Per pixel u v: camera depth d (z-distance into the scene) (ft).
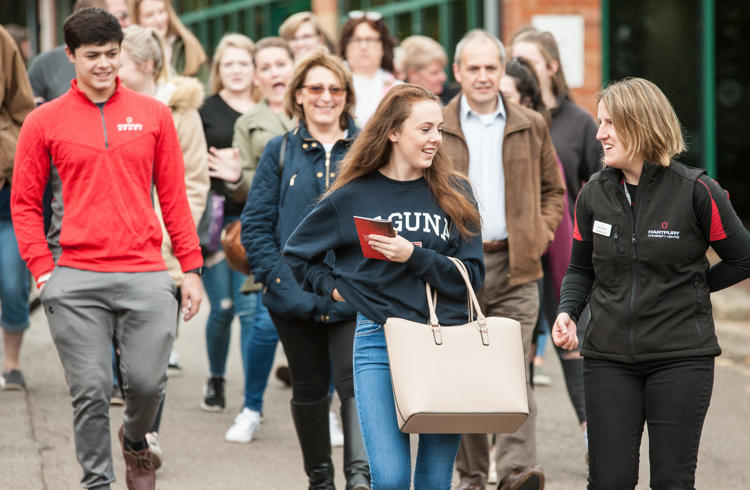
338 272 35.32
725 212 34.09
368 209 35.06
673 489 33.94
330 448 44.06
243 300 59.62
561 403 64.34
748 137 114.73
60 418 57.41
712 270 35.17
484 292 45.93
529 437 45.21
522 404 32.50
